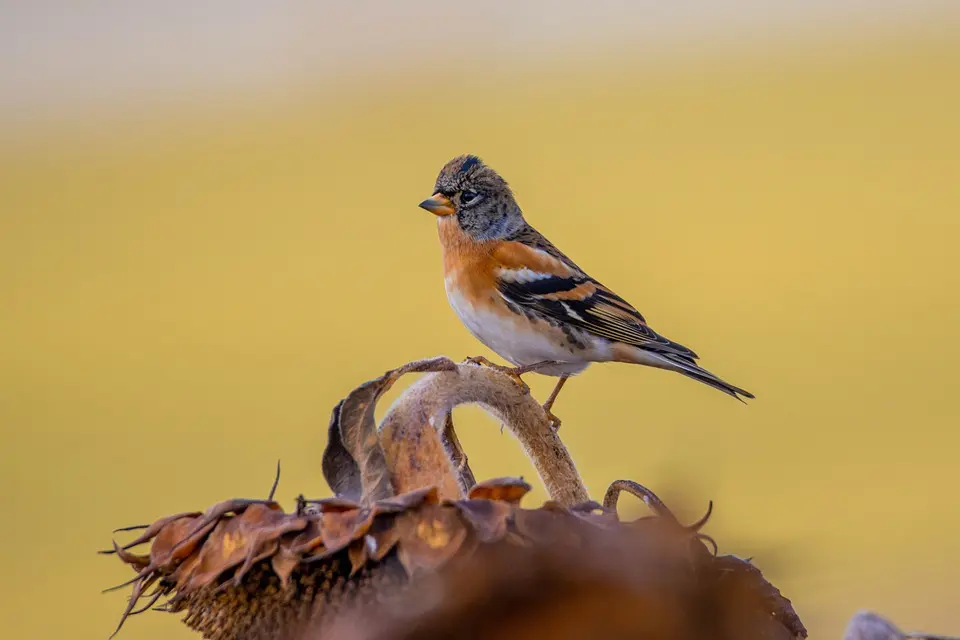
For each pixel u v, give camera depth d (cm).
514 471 916
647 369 1709
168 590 253
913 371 1612
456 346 1689
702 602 222
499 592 215
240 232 2511
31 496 1325
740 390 788
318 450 1369
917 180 2606
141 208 2802
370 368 1647
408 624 215
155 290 2191
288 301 2011
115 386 1703
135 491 1319
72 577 1128
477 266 800
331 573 231
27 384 1738
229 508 246
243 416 1509
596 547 216
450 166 813
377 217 2559
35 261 2430
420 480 292
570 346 797
